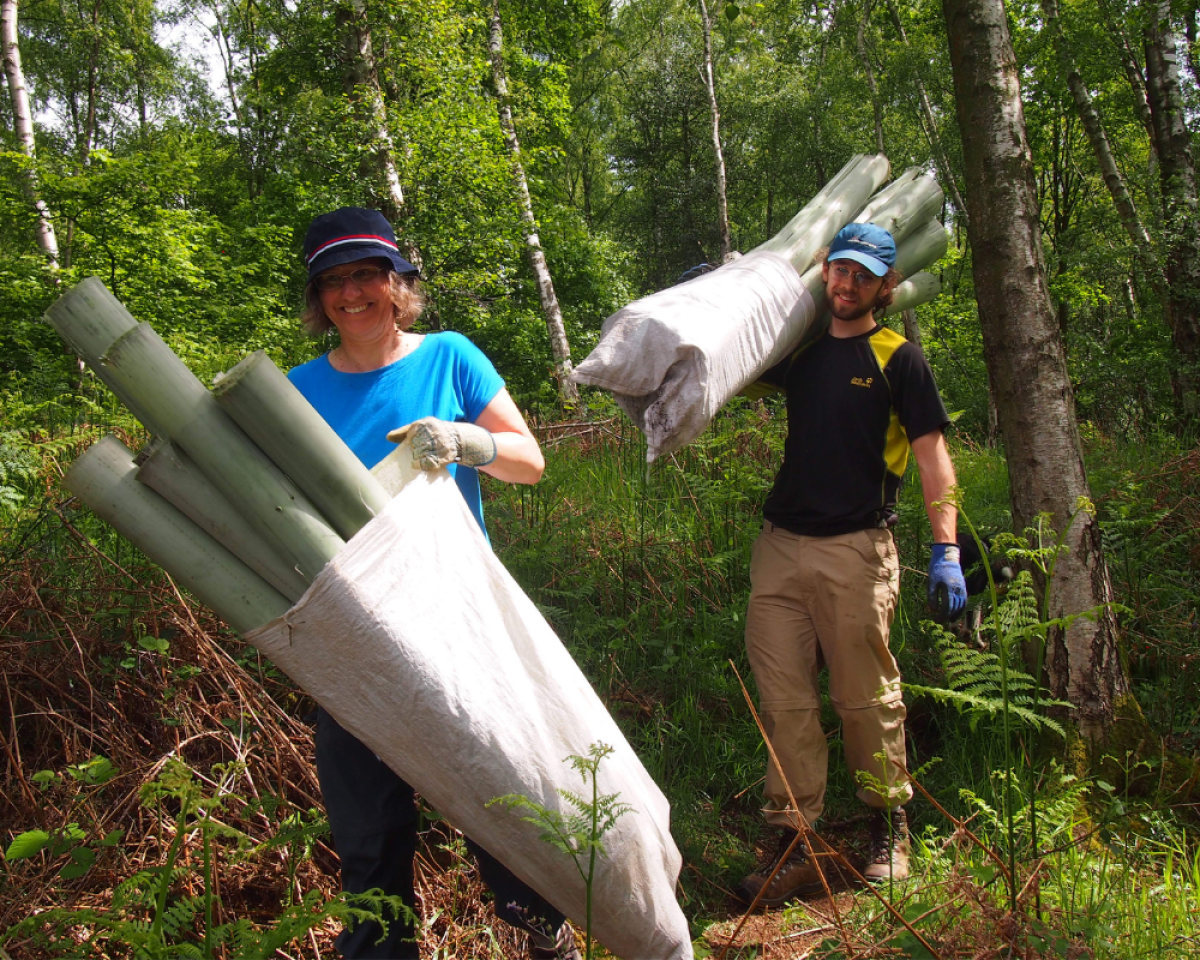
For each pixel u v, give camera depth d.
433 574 1.57
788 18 17.19
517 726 1.60
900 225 2.94
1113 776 2.80
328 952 2.09
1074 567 2.91
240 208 16.28
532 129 15.77
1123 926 1.92
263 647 1.54
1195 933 1.94
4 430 5.51
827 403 2.60
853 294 2.57
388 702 1.54
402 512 1.56
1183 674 3.30
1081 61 11.07
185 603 2.98
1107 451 6.60
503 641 1.63
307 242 1.90
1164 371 10.03
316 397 1.99
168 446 1.54
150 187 10.28
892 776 2.52
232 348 9.73
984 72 2.99
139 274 10.09
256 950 1.30
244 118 18.77
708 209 27.47
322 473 1.56
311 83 13.20
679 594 3.82
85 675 2.71
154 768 2.35
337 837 1.81
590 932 1.56
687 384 2.31
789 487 2.66
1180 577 3.84
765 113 25.11
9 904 1.98
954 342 15.52
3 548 3.41
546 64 17.44
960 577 2.53
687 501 4.50
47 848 2.03
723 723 3.30
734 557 3.83
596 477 5.21
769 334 2.50
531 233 12.82
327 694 1.55
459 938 2.21
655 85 27.25
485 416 1.99
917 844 2.69
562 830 1.59
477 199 11.42
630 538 4.19
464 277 11.18
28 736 2.69
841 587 2.54
